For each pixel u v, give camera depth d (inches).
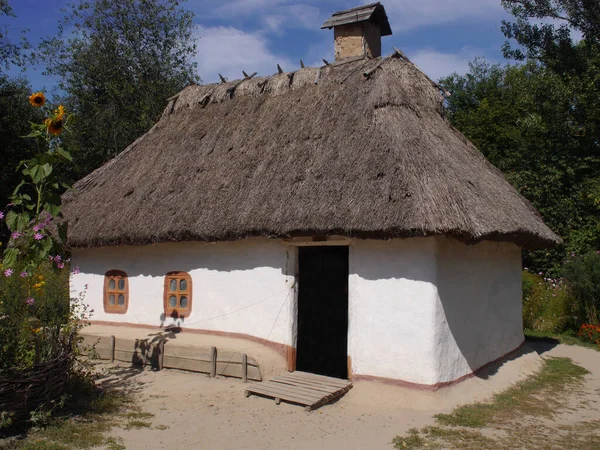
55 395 226.5
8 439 196.4
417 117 334.6
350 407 255.8
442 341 264.7
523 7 719.7
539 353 409.7
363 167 290.2
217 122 428.1
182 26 901.8
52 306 285.6
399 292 269.6
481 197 292.7
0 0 729.6
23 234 233.9
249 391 267.6
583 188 643.5
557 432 226.8
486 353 318.0
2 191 695.7
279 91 417.4
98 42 855.1
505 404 268.1
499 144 928.9
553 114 660.1
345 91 369.1
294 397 256.7
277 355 308.0
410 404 254.4
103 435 207.3
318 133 343.3
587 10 676.7
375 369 273.7
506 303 362.3
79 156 796.0
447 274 275.4
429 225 239.8
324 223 269.4
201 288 351.9
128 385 285.0
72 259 416.2
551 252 641.6
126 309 384.2
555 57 708.0
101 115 815.1
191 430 219.8
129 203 380.5
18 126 716.7
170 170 399.2
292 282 312.5
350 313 285.9
